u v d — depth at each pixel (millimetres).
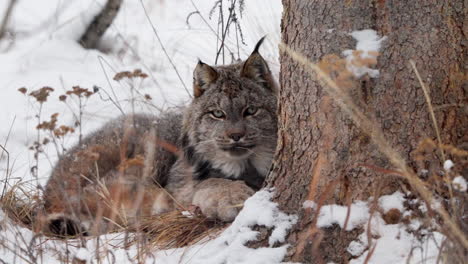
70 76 17203
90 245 9352
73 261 8016
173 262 8445
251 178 11516
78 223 8945
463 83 7520
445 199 7246
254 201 8352
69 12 21625
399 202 7332
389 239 7203
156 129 11945
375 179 7488
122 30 20234
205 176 11727
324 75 6820
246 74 11281
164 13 20969
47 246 9320
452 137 7543
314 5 8008
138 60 17797
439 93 7492
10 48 19344
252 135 10977
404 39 7480
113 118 14094
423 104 7441
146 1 21484
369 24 7691
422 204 7160
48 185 11188
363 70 7480
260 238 8039
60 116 15148
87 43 19453
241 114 11031
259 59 11258
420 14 7469
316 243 7047
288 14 8430
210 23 18969
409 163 7473
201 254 8289
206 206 9898
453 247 6520
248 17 17031
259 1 18703
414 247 6641
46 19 21219
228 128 10883
